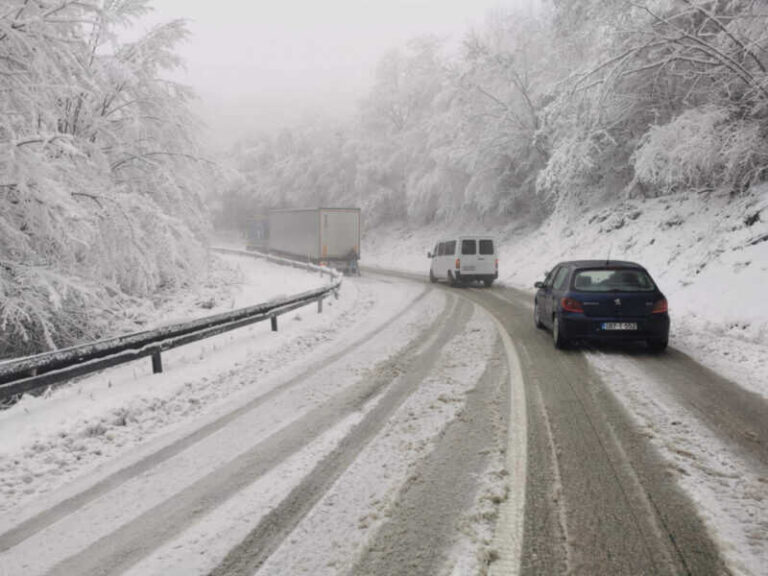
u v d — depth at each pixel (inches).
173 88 572.1
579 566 98.5
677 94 668.1
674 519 114.7
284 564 102.1
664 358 281.7
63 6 341.4
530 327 401.1
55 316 383.2
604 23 615.8
